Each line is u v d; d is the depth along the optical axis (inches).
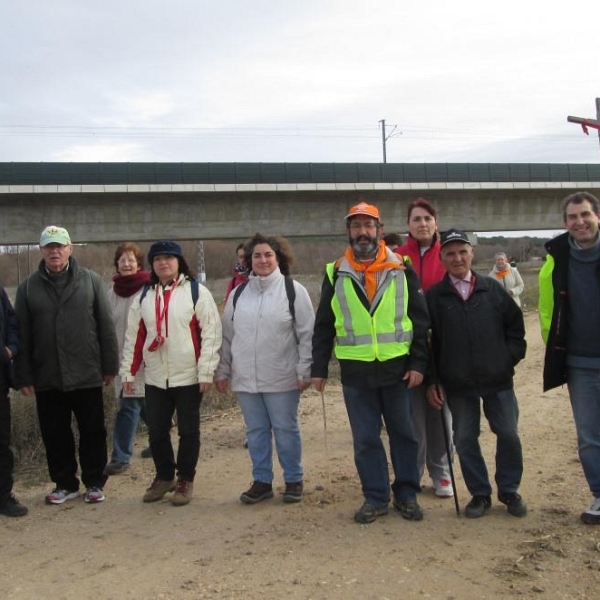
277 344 204.8
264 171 1208.2
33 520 199.8
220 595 146.4
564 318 181.5
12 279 1170.6
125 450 248.7
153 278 215.5
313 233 1274.6
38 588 154.3
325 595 144.3
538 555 160.2
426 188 1278.3
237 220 1227.2
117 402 302.2
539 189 1375.5
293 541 175.0
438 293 187.9
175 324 206.8
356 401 186.9
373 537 175.2
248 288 213.3
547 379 185.6
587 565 154.6
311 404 350.6
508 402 185.5
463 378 182.5
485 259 2529.5
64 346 207.9
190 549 173.2
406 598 141.9
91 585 154.6
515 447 186.2
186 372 207.6
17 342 206.5
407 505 187.3
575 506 192.4
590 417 181.3
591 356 179.9
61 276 210.5
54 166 1098.1
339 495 210.5
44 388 209.2
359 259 185.6
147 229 1176.2
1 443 201.3
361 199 1294.3
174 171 1160.2
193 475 212.7
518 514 185.2
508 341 187.2
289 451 206.8
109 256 1268.5
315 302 685.9
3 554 174.7
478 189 1326.3
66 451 216.2
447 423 203.0
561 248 182.7
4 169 1077.8
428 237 205.8
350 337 183.6
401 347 181.8
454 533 175.8
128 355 215.5
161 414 211.8
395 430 187.6
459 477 226.1
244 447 275.3
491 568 154.4
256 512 199.0
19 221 1109.7
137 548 175.5
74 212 1134.4
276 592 146.6
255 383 205.8
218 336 211.5
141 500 215.5
